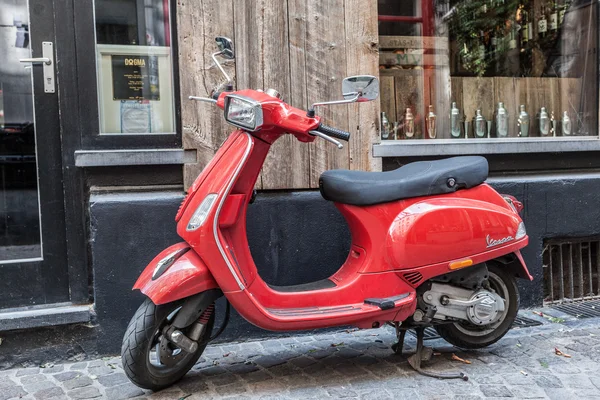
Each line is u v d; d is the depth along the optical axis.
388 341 3.36
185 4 3.27
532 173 4.12
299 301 2.71
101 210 3.18
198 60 3.30
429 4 4.07
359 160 3.61
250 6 3.37
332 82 3.54
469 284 2.90
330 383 2.74
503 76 4.32
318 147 3.51
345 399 2.55
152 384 2.61
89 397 2.65
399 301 2.72
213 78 3.33
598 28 4.30
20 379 2.91
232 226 2.61
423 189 2.77
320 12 3.50
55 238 3.29
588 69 4.38
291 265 3.50
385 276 2.78
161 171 3.36
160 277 2.49
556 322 3.65
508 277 3.08
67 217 3.27
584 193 4.07
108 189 3.30
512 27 4.36
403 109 4.00
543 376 2.77
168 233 3.29
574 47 4.46
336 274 2.95
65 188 3.26
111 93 3.32
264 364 3.02
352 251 2.95
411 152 3.73
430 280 2.86
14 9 3.35
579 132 4.41
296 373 2.88
